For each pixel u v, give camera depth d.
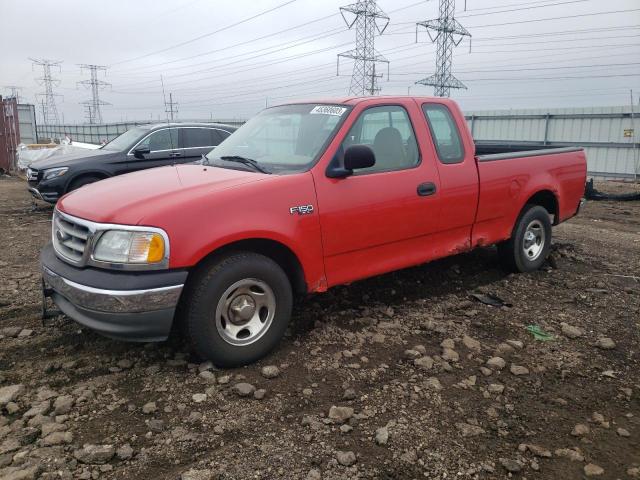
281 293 3.86
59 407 3.18
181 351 3.98
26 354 3.91
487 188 5.21
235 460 2.79
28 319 4.54
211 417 3.16
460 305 5.04
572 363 4.01
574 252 6.98
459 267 6.11
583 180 6.47
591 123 19.36
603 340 4.31
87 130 40.72
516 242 5.75
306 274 4.01
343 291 5.29
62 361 3.79
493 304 5.09
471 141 5.19
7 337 4.17
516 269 5.90
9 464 2.71
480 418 3.27
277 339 3.91
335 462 2.80
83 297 3.38
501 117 21.83
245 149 4.71
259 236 3.67
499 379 3.75
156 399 3.35
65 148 17.34
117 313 3.32
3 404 3.25
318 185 4.01
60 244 3.81
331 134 4.24
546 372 3.88
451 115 5.11
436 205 4.77
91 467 2.72
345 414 3.19
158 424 3.05
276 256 4.08
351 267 4.31
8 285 5.45
